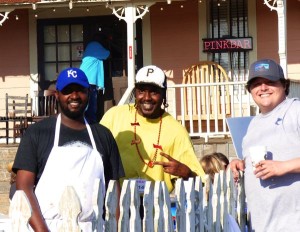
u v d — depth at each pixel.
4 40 17.81
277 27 16.78
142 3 15.43
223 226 6.44
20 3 15.84
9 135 17.58
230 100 15.93
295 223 5.89
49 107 16.81
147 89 6.59
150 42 17.28
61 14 17.67
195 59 17.09
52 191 5.38
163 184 5.53
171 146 6.70
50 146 5.53
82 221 5.36
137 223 5.26
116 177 5.80
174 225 6.05
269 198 5.97
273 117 6.13
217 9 17.05
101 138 5.72
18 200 4.57
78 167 5.44
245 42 16.89
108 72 17.39
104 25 17.53
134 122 6.71
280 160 5.98
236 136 6.80
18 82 17.78
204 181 6.64
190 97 14.80
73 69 5.70
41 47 17.73
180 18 17.17
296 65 16.66
